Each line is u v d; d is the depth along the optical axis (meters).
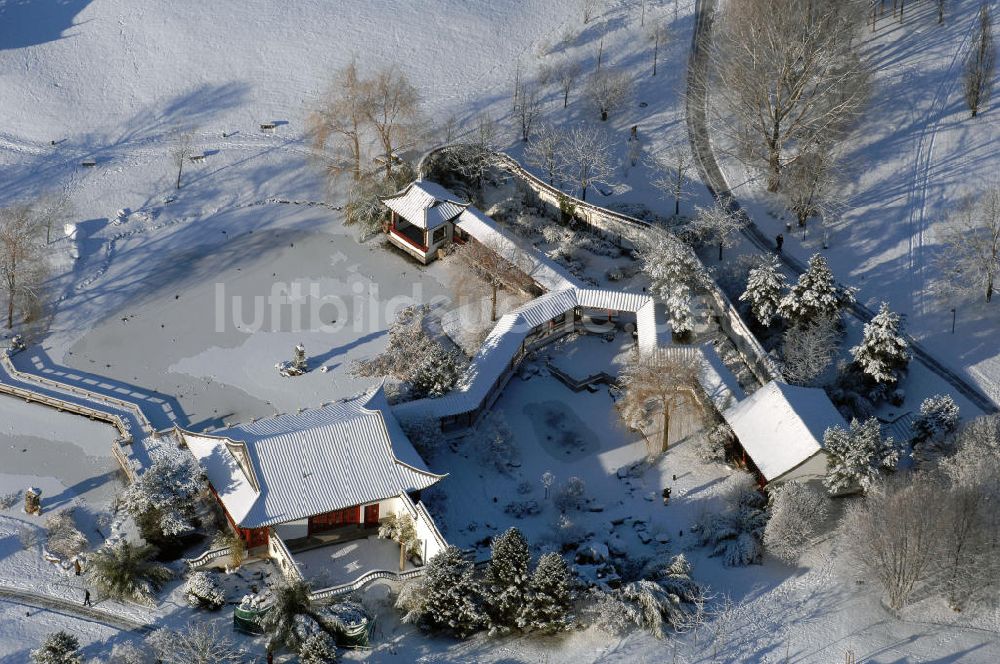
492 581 113.56
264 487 120.25
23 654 109.94
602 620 111.88
